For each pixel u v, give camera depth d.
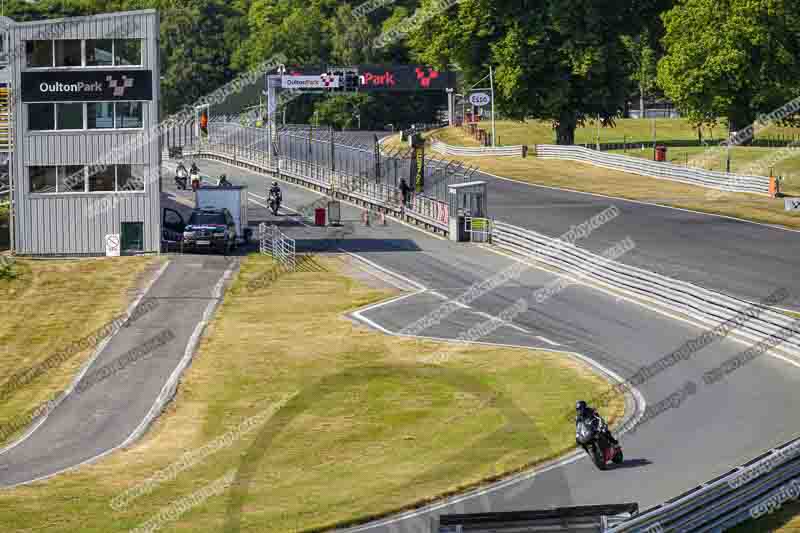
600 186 140.00
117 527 37.53
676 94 171.12
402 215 122.94
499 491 40.12
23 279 89.38
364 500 39.56
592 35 175.75
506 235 101.31
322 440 47.91
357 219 124.69
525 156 176.12
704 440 45.75
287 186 156.88
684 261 89.12
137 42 98.19
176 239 104.94
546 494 39.50
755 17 163.38
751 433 46.53
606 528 32.81
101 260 97.12
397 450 46.00
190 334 71.31
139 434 50.91
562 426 48.62
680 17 171.25
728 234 101.81
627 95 186.12
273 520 37.62
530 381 56.84
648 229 105.31
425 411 51.94
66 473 44.94
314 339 68.69
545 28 177.25
